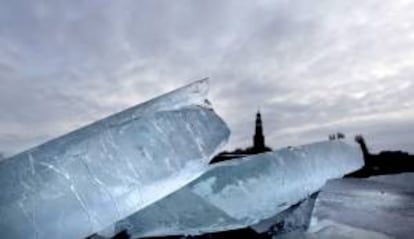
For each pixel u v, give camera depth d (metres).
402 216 4.49
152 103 3.81
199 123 3.78
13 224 2.73
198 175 3.64
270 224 4.16
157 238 3.77
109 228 3.56
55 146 3.23
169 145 3.46
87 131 3.40
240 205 3.91
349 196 5.96
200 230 3.73
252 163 4.32
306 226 4.22
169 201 3.81
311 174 4.63
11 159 3.14
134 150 3.29
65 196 2.92
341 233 3.86
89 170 3.07
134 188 3.18
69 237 2.87
